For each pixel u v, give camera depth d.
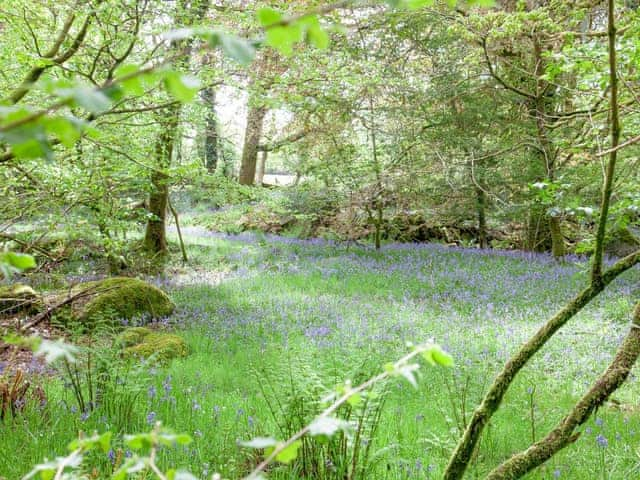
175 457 4.22
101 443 1.36
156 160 8.93
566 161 13.53
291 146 21.02
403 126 16.39
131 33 6.78
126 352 7.23
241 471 4.21
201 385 6.54
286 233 23.25
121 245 8.05
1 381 4.98
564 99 12.03
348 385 1.42
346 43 12.02
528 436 5.30
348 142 18.94
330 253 18.22
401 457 4.65
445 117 15.59
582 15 8.62
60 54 7.30
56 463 1.28
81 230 7.07
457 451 2.73
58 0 6.50
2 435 4.48
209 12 8.10
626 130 6.15
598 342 8.86
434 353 1.38
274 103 7.03
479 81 15.52
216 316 10.49
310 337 8.97
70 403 5.60
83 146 7.03
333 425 1.24
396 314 10.73
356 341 8.50
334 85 8.42
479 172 15.25
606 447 4.98
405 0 0.90
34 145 0.69
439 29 15.34
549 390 6.74
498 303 11.86
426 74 16.81
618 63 4.71
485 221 20.97
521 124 14.77
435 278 14.31
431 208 19.06
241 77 7.88
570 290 12.59
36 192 6.74
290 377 4.54
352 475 3.89
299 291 12.98
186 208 27.98
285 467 4.08
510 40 13.41
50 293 10.21
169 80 0.76
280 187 20.50
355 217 19.95
